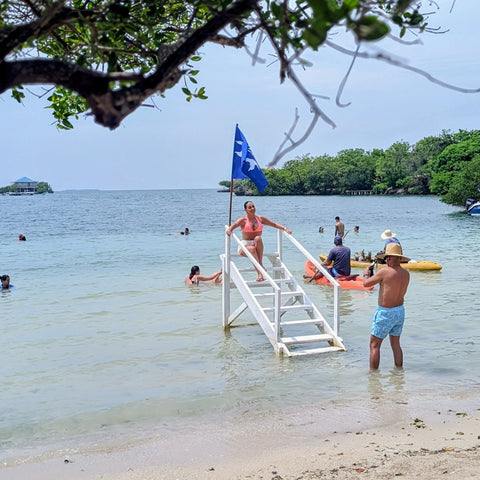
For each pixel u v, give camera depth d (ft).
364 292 54.80
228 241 39.27
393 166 486.79
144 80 8.66
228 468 19.08
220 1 9.55
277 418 23.75
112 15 10.44
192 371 30.78
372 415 23.63
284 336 38.60
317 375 29.50
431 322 40.83
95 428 23.26
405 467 18.03
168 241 117.80
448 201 231.30
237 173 39.52
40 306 50.90
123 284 62.75
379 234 128.26
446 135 469.57
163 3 12.98
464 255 84.02
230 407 25.26
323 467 18.61
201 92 15.19
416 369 30.01
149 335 39.24
